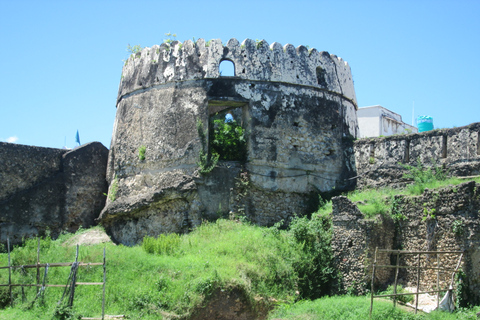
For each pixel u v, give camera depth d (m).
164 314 14.39
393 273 17.55
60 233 22.88
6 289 15.17
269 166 21.31
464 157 19.31
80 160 23.98
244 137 21.59
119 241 21.86
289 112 22.12
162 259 16.91
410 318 14.21
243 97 21.64
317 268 17.88
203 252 17.55
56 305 13.84
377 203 18.14
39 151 23.44
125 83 23.88
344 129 23.52
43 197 22.80
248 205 20.86
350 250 17.42
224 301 15.30
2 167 22.44
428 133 20.42
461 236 15.70
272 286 16.59
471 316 14.11
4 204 21.92
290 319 14.91
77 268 14.46
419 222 17.19
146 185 21.56
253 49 22.30
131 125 22.80
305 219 19.08
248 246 17.66
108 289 15.13
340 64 24.41
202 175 20.34
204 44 22.22
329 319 14.66
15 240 21.88
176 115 21.61
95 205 23.97
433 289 16.20
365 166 21.95
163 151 21.42
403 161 20.86
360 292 16.80
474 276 15.24
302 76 22.78
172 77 22.09
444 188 16.52
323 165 22.36
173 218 20.45
